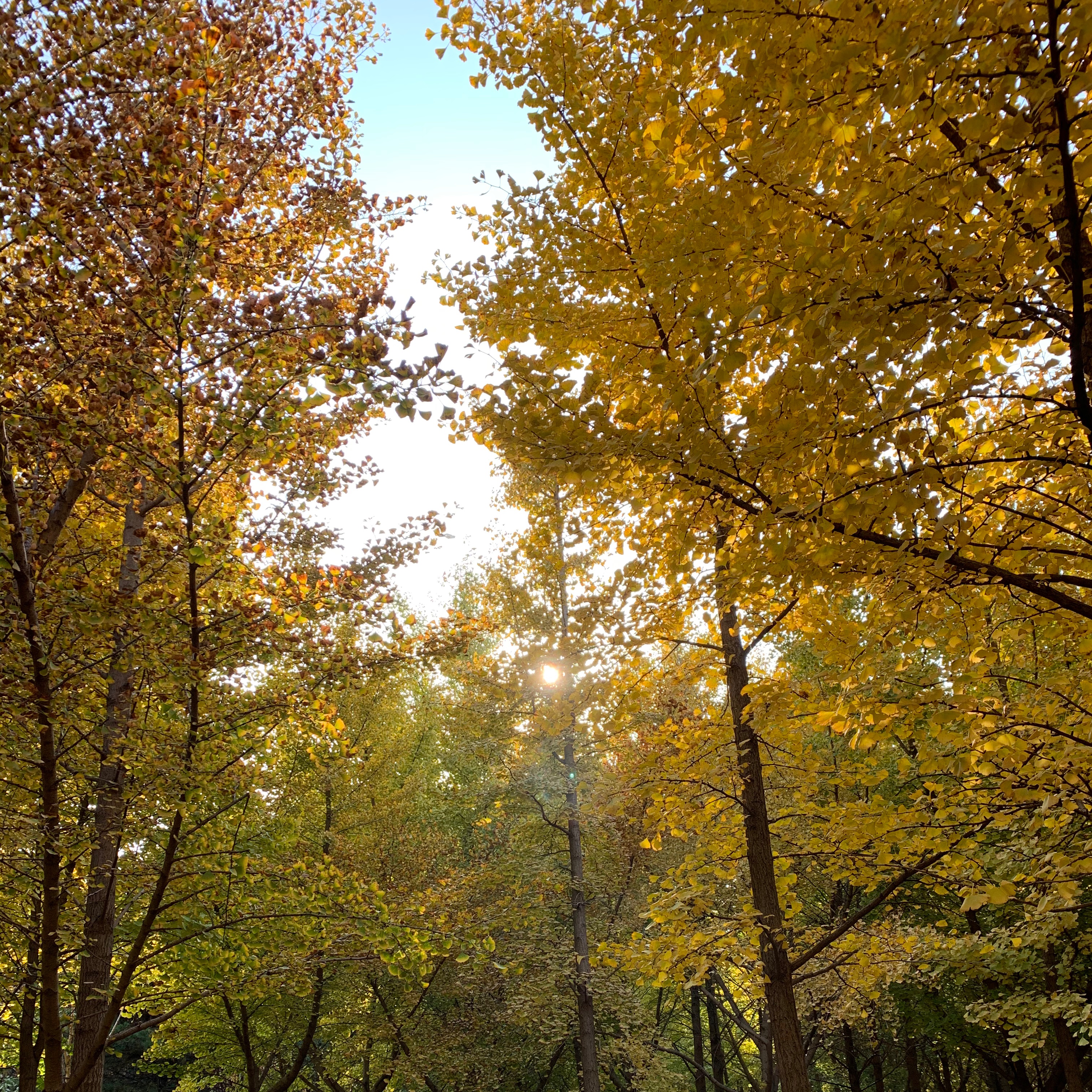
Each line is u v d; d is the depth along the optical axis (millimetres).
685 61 2924
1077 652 3855
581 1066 10688
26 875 4477
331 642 5285
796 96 2549
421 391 3092
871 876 5195
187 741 4348
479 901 11492
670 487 3346
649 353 3570
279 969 5551
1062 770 3326
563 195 3760
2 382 3699
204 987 5582
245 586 4980
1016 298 2498
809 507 2689
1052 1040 10711
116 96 3469
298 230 5562
